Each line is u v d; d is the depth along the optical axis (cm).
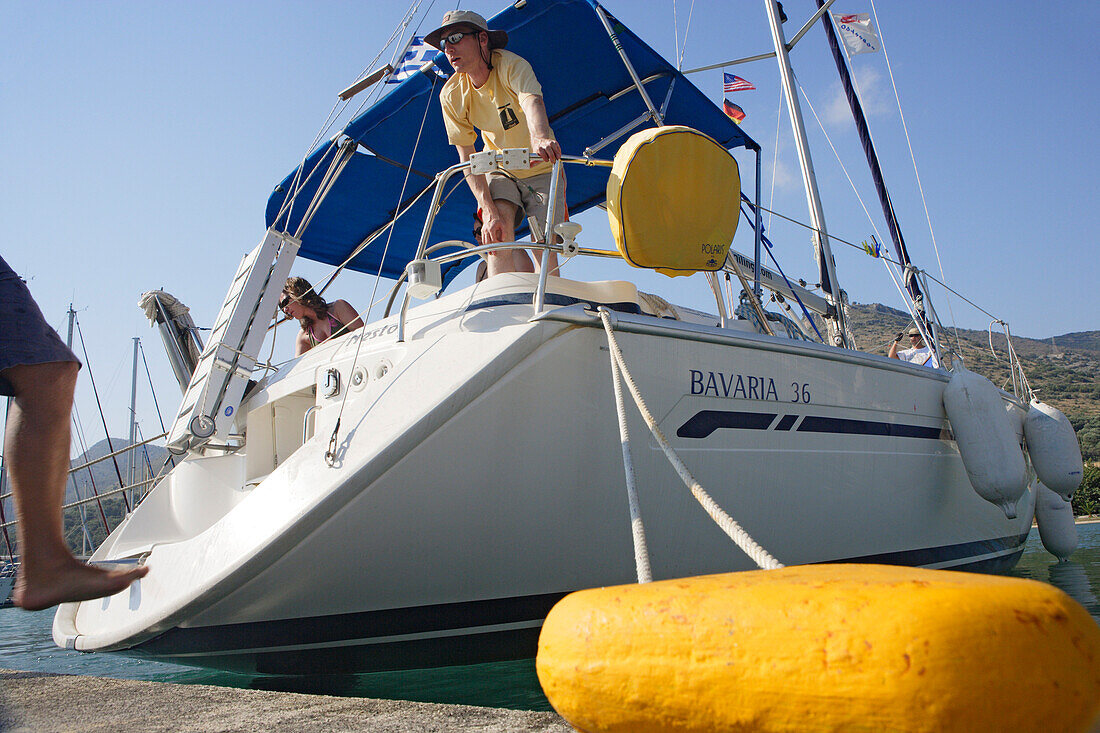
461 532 271
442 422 260
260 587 256
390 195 562
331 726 129
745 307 488
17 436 139
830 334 636
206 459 399
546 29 436
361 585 264
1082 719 53
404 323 303
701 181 318
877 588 58
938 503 466
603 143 456
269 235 425
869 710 53
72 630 332
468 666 321
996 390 477
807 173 664
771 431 349
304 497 253
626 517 300
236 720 136
